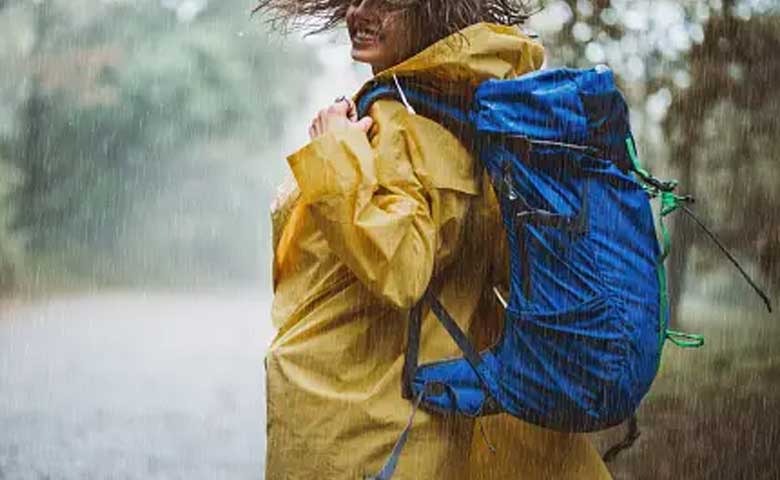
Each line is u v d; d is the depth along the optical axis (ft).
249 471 52.95
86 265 240.12
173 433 62.28
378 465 19.76
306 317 20.31
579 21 73.41
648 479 50.21
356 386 19.94
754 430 59.11
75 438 59.98
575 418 19.54
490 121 19.33
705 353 87.56
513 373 19.61
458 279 20.62
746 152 89.30
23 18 221.66
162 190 261.24
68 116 229.45
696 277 130.93
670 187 20.42
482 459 21.58
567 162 19.31
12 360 96.53
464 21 20.79
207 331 132.87
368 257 19.22
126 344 115.03
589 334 19.20
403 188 19.80
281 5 22.84
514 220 19.40
